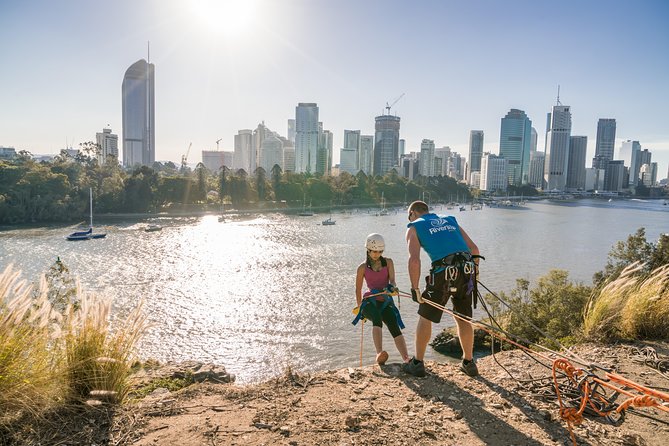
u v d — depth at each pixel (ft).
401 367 15.30
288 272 163.43
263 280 149.59
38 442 9.93
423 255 198.18
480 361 16.49
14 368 10.69
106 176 458.50
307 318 108.47
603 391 13.62
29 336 11.23
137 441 10.16
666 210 653.30
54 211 332.39
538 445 10.59
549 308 61.00
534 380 14.37
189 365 21.30
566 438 10.98
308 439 10.40
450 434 10.93
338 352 87.25
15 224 309.83
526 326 61.00
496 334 15.47
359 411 11.95
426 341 14.56
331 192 513.45
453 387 13.85
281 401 12.53
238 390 13.20
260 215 407.03
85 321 12.19
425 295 14.28
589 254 217.97
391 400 12.81
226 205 442.50
